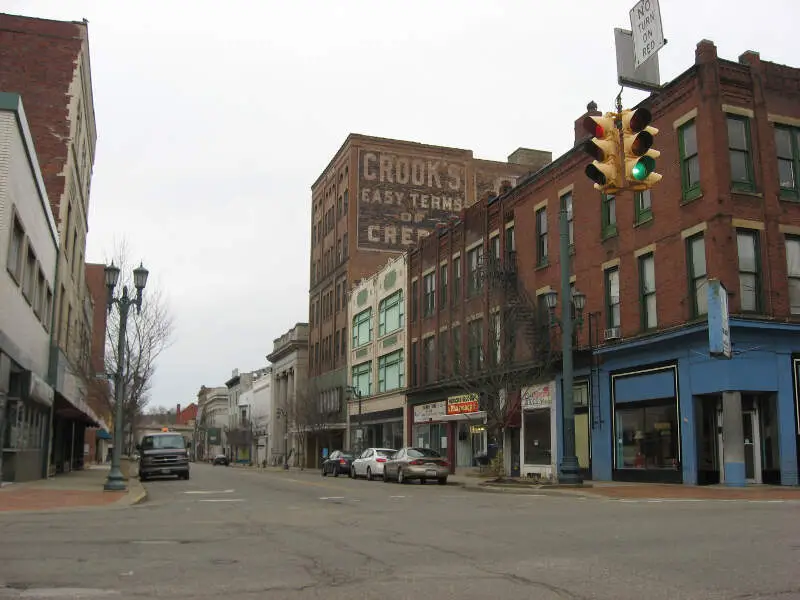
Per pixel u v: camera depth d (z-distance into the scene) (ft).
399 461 101.40
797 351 77.05
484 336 118.93
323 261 223.71
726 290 72.74
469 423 130.82
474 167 207.41
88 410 142.61
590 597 21.75
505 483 80.94
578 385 98.07
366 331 185.57
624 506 52.29
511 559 28.78
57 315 107.76
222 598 22.02
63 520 44.01
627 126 36.19
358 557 29.76
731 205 77.10
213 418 449.89
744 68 80.94
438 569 26.84
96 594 22.31
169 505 57.67
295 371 250.37
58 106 110.22
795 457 74.64
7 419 79.41
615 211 94.27
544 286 107.55
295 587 23.70
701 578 24.13
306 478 123.54
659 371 83.87
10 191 67.67
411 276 159.22
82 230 142.31
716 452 78.69
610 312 94.38
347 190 200.44
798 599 21.09
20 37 110.73
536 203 111.86
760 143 79.92
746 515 42.78
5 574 25.44
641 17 40.88
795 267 79.61
